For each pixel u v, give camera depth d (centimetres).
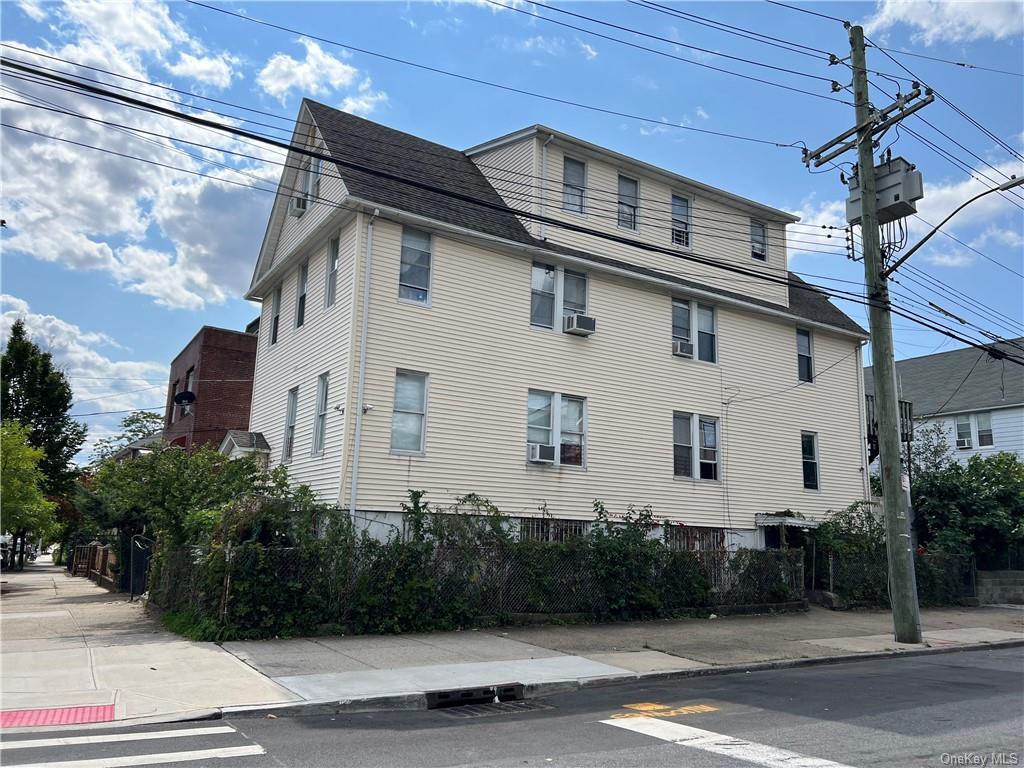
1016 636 1600
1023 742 689
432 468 1592
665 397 1997
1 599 1972
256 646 1145
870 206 1573
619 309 1955
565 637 1334
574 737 706
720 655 1209
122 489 1700
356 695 846
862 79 1595
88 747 645
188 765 595
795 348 2336
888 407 1527
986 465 2519
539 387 1777
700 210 2183
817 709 841
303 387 1761
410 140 1975
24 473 2509
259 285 2106
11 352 3997
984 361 3806
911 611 1448
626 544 1614
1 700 806
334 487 1508
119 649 1100
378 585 1327
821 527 2073
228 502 1455
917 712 827
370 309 1570
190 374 2881
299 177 1939
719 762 612
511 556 1486
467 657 1107
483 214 1797
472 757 629
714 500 2042
